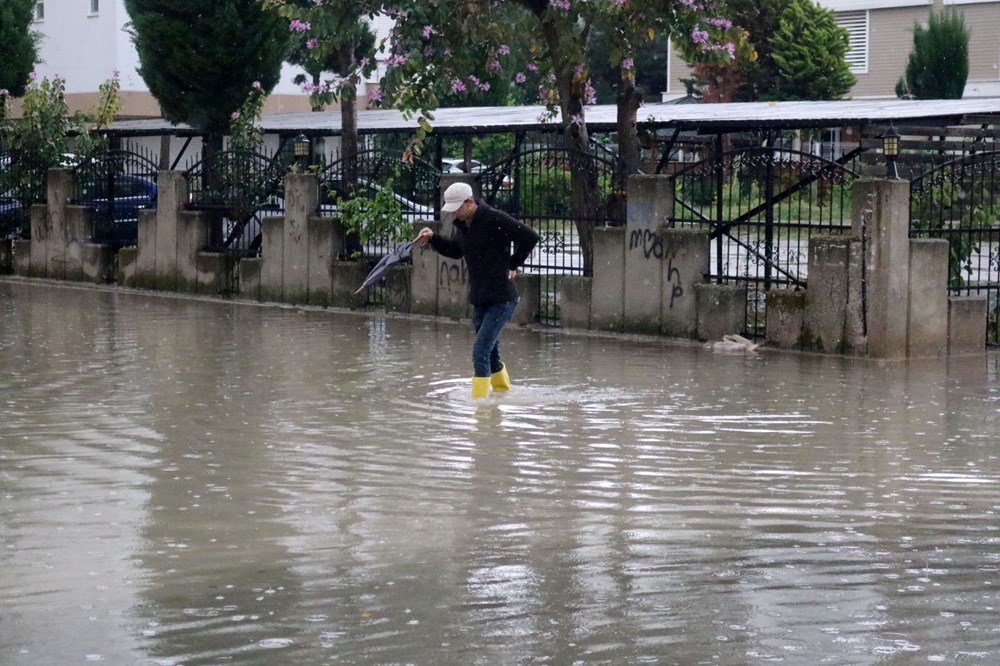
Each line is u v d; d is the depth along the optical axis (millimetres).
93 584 18750
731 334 44500
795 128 53062
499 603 17938
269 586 18672
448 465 26531
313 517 22453
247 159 58969
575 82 50438
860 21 128500
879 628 16938
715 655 16031
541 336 47375
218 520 22234
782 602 17953
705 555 20141
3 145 68312
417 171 52875
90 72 121250
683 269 45562
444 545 20719
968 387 36406
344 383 36812
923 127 53406
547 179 49938
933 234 44312
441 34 50625
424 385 36531
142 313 53719
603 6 46562
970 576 19094
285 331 48312
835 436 29547
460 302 51344
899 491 24344
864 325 41938
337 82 51156
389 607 17766
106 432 29906
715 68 127938
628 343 45562
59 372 38531
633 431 30047
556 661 15836
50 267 66250
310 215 55750
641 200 46375
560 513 22719
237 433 29812
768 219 44656
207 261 59625
